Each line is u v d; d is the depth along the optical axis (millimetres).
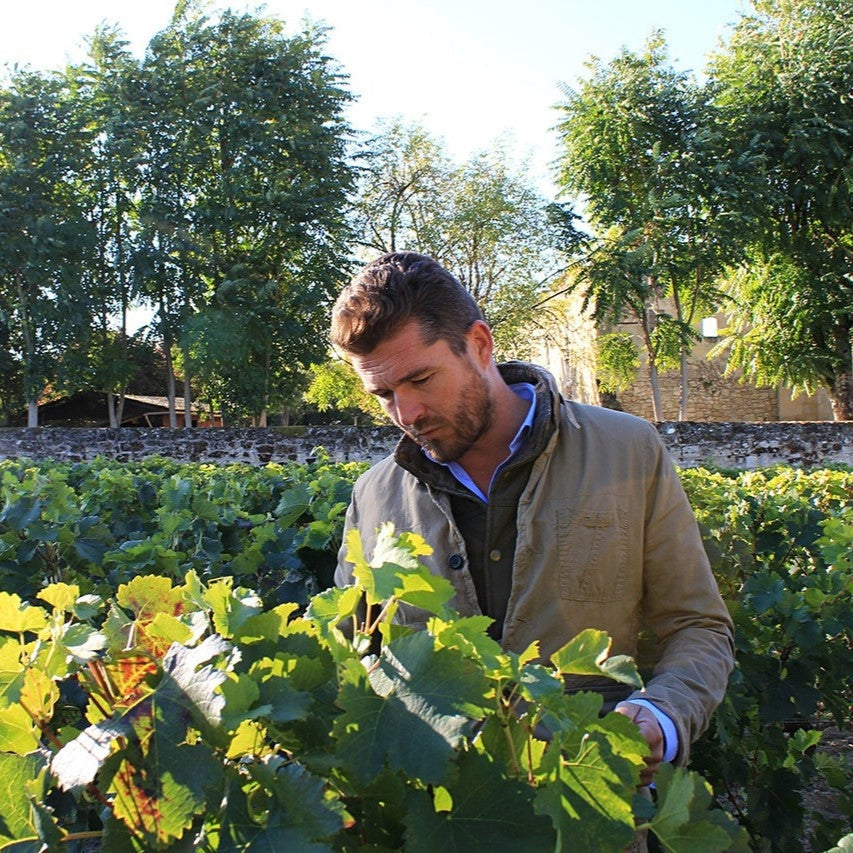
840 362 25547
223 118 24562
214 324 22891
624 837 897
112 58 24859
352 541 1029
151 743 860
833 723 4613
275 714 859
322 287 24656
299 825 825
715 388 33188
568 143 24500
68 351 24172
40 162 24250
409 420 1642
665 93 23578
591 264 24219
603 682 1682
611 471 1691
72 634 1001
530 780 946
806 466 17391
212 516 4035
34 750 950
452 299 1605
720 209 23109
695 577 1720
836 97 23516
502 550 1719
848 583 3508
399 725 879
